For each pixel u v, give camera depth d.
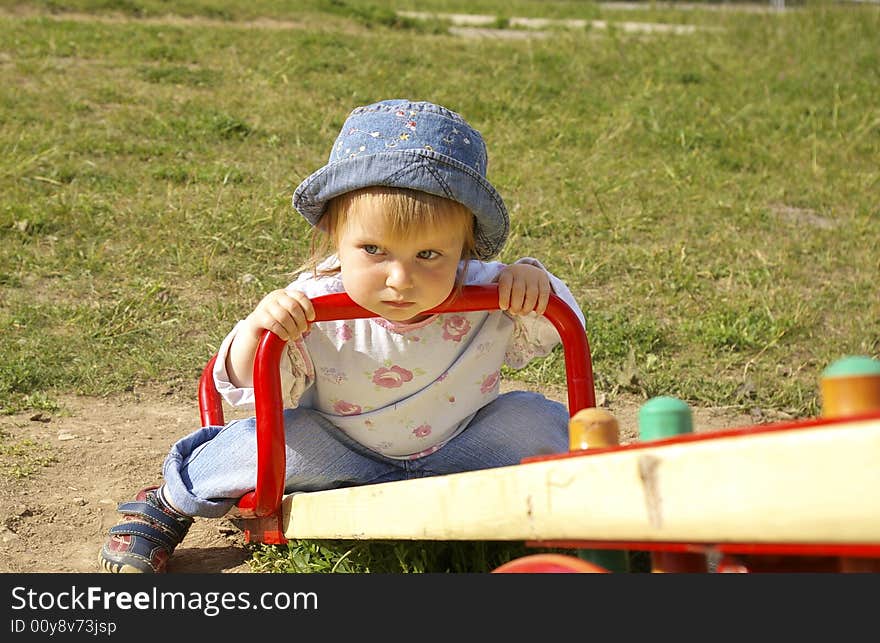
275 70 16.33
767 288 8.91
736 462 1.93
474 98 15.42
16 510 4.88
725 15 25.69
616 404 6.82
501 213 3.80
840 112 16.03
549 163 12.67
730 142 14.16
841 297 8.87
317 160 11.96
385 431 4.29
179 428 6.12
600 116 15.17
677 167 12.89
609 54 19.34
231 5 22.62
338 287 4.18
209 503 4.23
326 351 4.18
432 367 4.23
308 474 4.27
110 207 9.79
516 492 2.59
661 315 8.27
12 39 16.75
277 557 4.45
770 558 2.55
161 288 8.09
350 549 4.29
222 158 11.83
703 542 2.01
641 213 10.79
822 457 1.78
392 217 3.55
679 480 2.05
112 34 17.92
